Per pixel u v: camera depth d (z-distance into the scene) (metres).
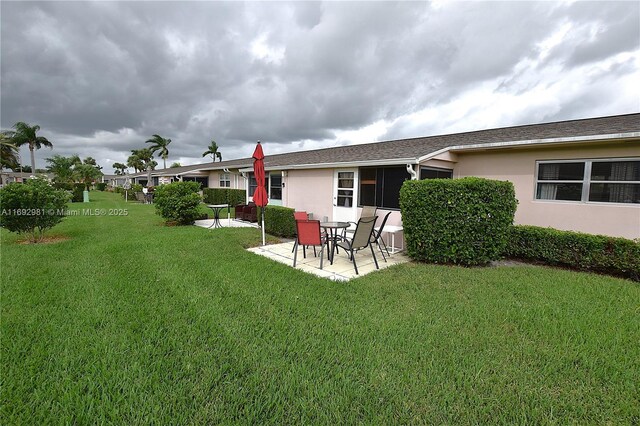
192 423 1.85
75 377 2.27
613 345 2.77
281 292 4.12
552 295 4.08
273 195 12.12
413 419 1.90
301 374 2.34
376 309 3.59
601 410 2.00
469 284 4.54
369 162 7.47
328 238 6.15
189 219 11.44
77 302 3.64
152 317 3.27
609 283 4.59
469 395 2.12
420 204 5.80
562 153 6.18
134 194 25.75
